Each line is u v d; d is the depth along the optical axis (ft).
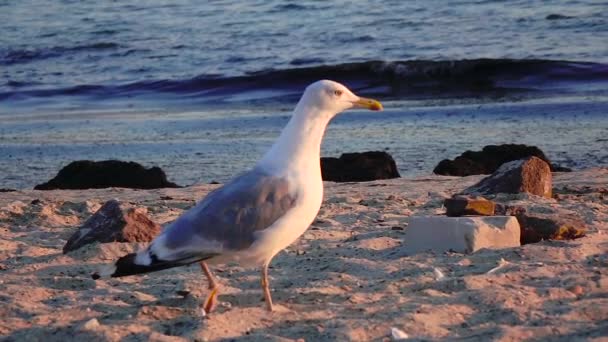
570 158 60.39
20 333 20.89
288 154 21.58
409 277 24.94
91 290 24.82
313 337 20.08
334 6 138.41
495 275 24.44
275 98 96.27
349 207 37.35
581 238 29.22
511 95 88.89
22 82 111.86
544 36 111.96
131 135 77.51
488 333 19.60
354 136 71.51
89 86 107.55
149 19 142.41
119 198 44.88
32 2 165.78
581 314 20.84
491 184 39.09
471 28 119.14
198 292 24.16
